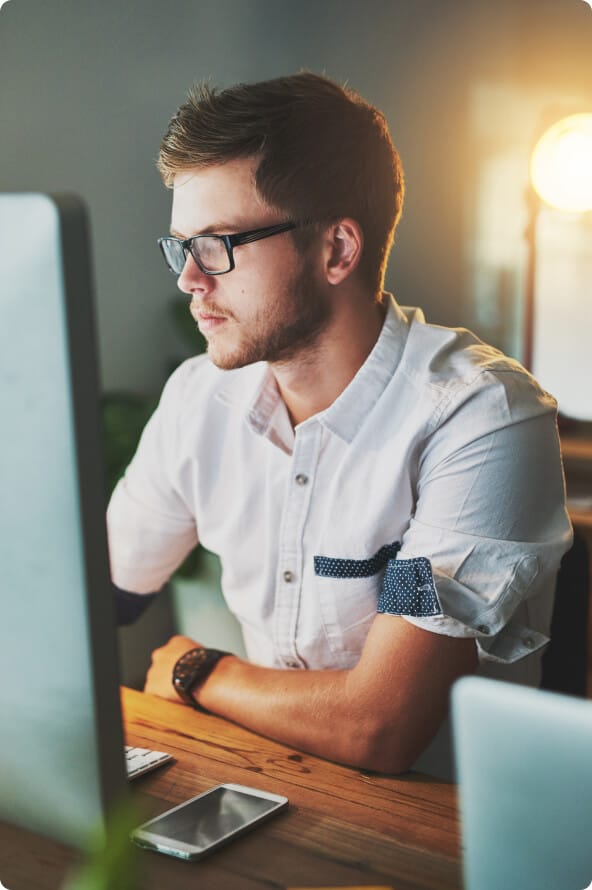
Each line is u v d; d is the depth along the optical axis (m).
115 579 1.63
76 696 0.68
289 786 1.07
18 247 0.61
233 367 1.32
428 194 3.90
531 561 1.24
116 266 2.94
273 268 1.26
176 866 0.89
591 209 3.19
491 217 4.08
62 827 0.74
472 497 1.25
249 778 1.09
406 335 1.37
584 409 3.72
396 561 1.23
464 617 1.21
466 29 3.91
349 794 1.05
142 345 3.05
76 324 0.62
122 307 2.96
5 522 0.67
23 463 0.65
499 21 3.96
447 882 0.87
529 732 0.81
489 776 0.83
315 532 1.39
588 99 4.14
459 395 1.28
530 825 0.82
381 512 1.33
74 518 0.64
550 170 3.21
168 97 3.05
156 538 1.60
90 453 0.64
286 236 1.25
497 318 4.18
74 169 2.77
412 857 0.91
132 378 3.02
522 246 4.12
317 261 1.28
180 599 2.80
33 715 0.71
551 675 1.47
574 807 0.80
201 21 3.11
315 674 1.22
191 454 1.50
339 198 1.27
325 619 1.40
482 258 4.09
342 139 1.27
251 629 1.54
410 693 1.16
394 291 3.85
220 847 0.92
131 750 1.13
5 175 2.59
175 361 3.15
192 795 1.04
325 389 1.36
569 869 0.80
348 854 0.91
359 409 1.33
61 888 0.83
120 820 0.72
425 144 3.86
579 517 2.82
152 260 3.06
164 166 1.26
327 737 1.15
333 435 1.34
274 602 1.48
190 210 1.26
